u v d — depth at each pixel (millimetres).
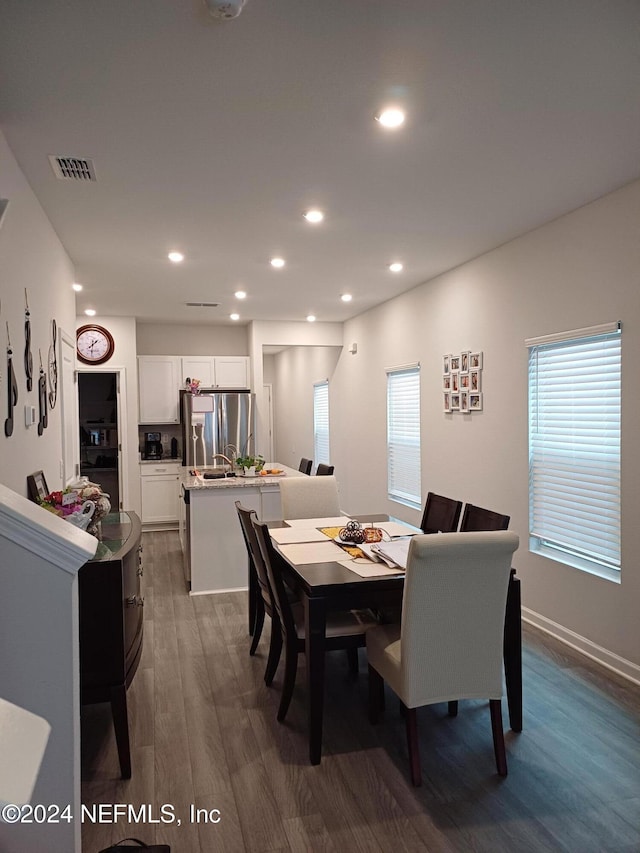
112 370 7355
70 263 4594
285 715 2871
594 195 3357
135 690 3170
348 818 2139
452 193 3299
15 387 2617
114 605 2377
